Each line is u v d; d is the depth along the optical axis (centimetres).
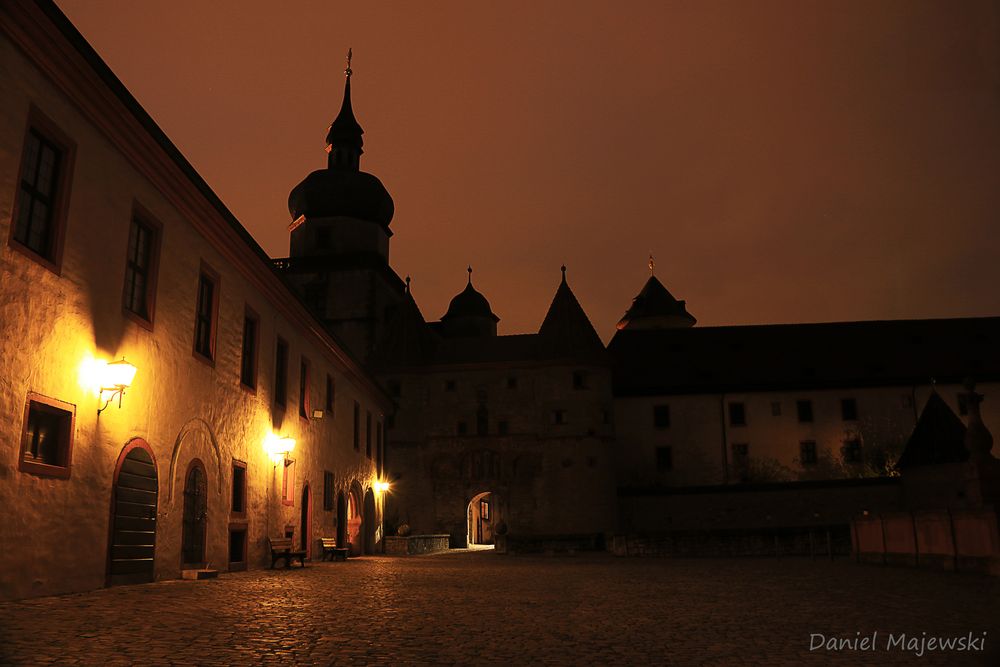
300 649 758
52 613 950
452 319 8019
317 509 2819
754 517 5097
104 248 1350
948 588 1465
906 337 6606
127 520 1404
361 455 3731
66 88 1229
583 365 5647
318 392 2898
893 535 2230
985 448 1828
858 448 6009
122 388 1323
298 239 6825
